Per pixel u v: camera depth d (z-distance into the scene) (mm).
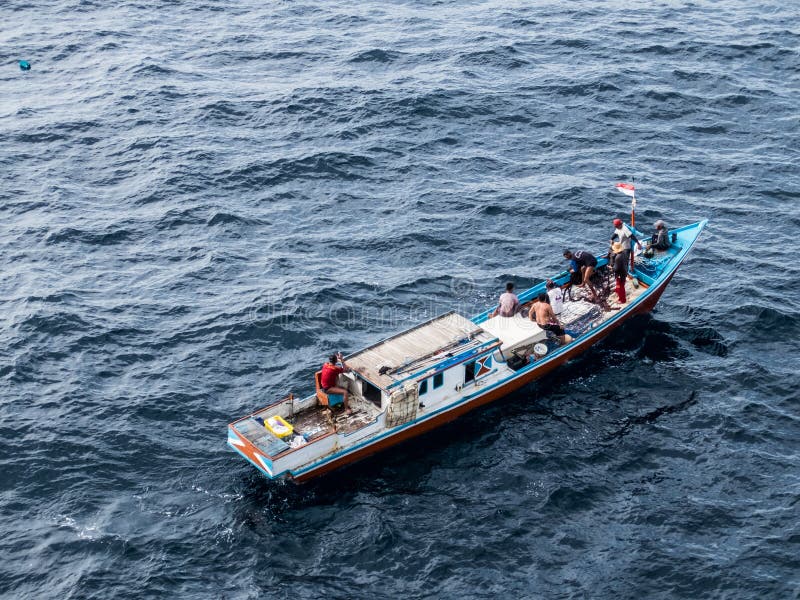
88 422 40688
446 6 89125
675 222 55781
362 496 36844
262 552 34375
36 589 32969
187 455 39094
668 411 41281
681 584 32938
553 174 60969
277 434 36719
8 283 50750
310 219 56938
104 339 46219
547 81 72375
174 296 49750
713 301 48812
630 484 37406
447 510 36219
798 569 33406
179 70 76750
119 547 34531
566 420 40750
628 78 72250
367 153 63531
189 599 32531
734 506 36219
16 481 37562
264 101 70812
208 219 56656
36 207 58281
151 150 64438
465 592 32781
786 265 51562
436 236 54781
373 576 33531
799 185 59062
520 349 41781
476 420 40750
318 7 90125
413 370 38719
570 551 34406
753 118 66938
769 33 79375
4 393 42469
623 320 46312
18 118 69125
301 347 45812
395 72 74938
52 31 85000
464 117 67750
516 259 52656
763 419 40719
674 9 85812
